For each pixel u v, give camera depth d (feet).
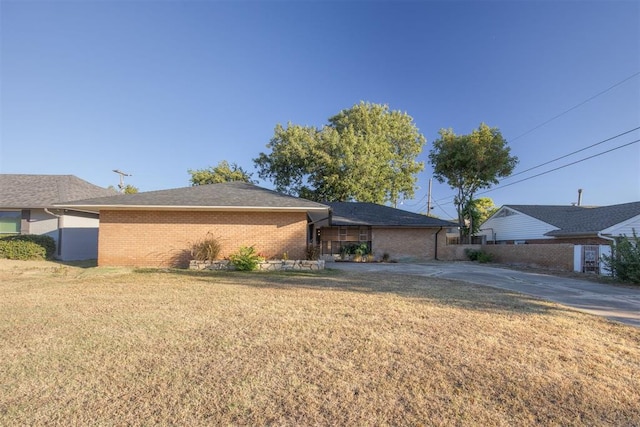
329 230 76.33
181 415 10.34
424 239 77.87
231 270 45.68
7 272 42.52
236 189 55.21
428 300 26.84
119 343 16.15
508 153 86.63
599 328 20.21
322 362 14.19
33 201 62.23
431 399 11.43
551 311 24.17
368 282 36.60
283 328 18.66
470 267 59.47
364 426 9.94
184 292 29.12
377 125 114.01
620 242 44.34
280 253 49.80
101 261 48.65
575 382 12.84
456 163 87.97
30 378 12.55
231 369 13.44
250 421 10.09
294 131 104.58
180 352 15.12
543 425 10.14
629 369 14.17
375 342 16.57
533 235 85.15
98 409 10.59
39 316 20.81
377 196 105.29
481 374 13.30
